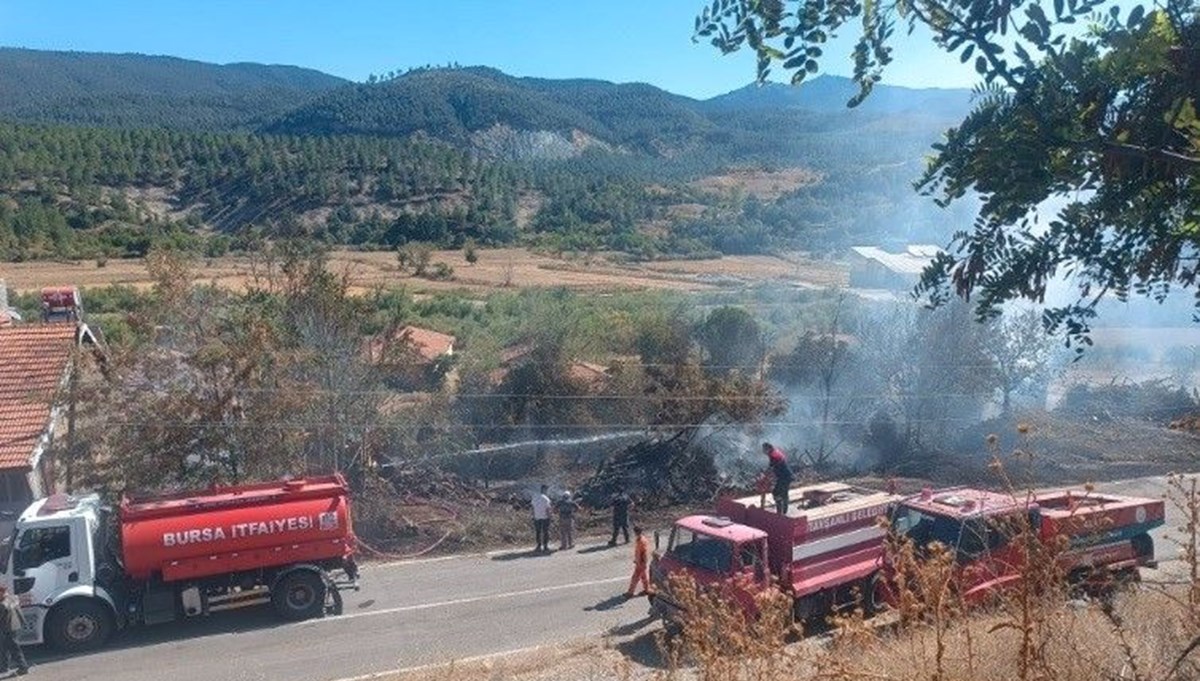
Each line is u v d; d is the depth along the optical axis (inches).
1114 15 114.7
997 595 223.1
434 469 1053.2
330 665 569.0
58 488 852.6
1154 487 948.6
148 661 592.1
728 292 2583.7
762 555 560.4
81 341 996.6
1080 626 215.3
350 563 679.7
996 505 538.9
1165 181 121.8
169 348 888.3
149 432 840.9
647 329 1389.0
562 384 1253.1
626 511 847.1
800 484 1013.2
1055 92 118.6
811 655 231.8
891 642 228.7
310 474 930.1
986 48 121.6
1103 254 138.2
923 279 154.3
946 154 132.7
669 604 563.8
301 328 960.3
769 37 133.6
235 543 639.1
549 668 526.3
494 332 1840.6
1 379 882.8
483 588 721.0
